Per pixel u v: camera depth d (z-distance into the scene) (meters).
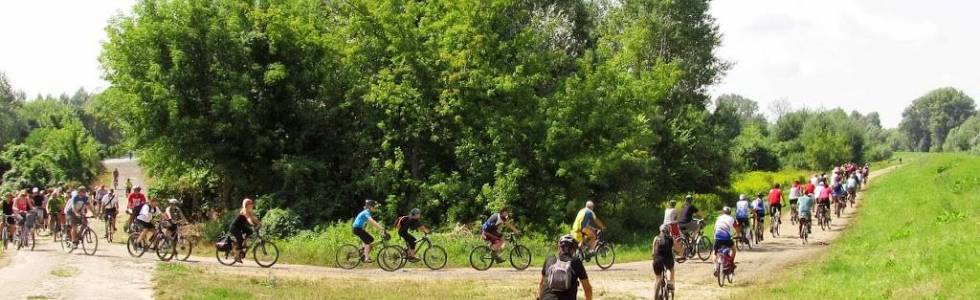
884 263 16.67
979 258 14.66
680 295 16.27
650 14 45.94
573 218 32.03
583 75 35.03
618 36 43.53
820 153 87.38
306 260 22.69
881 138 193.62
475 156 32.47
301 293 15.54
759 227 27.56
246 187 34.22
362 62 34.69
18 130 93.75
